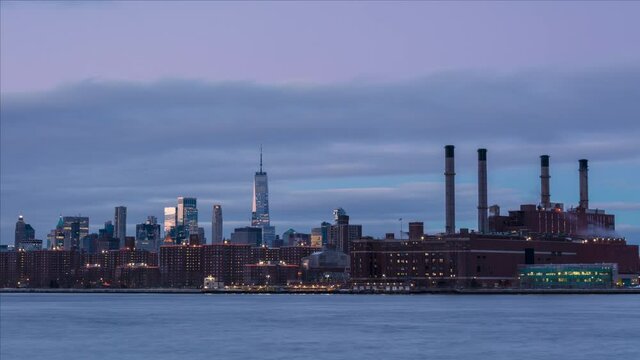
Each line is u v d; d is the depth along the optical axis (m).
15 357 174.12
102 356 173.75
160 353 177.12
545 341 193.38
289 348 182.75
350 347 183.25
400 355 169.38
